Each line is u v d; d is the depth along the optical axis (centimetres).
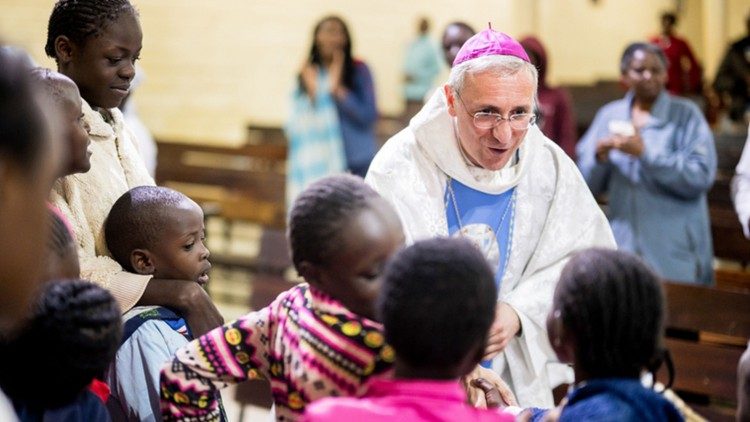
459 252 175
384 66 1416
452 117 290
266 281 511
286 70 1291
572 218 301
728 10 1886
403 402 172
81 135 236
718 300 415
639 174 526
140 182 279
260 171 792
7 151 130
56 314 188
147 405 242
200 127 1216
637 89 528
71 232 218
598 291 182
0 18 940
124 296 248
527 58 278
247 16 1245
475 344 175
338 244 187
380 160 296
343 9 1354
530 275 299
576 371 190
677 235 523
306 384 195
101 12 262
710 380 411
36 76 230
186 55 1194
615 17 1884
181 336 251
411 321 170
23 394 190
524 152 298
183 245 259
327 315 194
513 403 259
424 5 1455
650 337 183
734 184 505
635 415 176
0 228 131
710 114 1174
